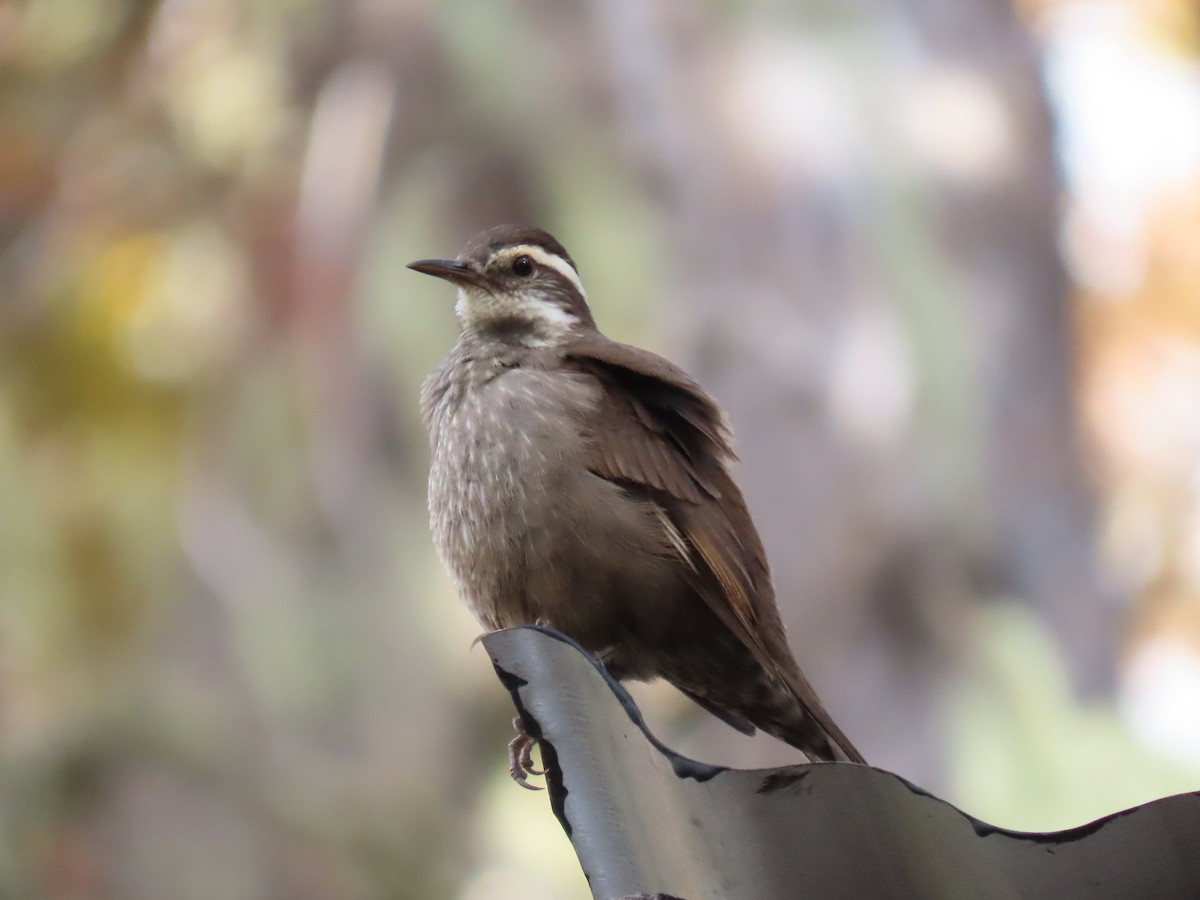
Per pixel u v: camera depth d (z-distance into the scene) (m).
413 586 13.92
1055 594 14.71
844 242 13.52
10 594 13.09
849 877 3.86
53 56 14.40
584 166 13.64
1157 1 16.67
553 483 6.75
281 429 14.05
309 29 14.27
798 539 12.94
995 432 14.07
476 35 13.86
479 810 13.07
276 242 14.05
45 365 13.98
